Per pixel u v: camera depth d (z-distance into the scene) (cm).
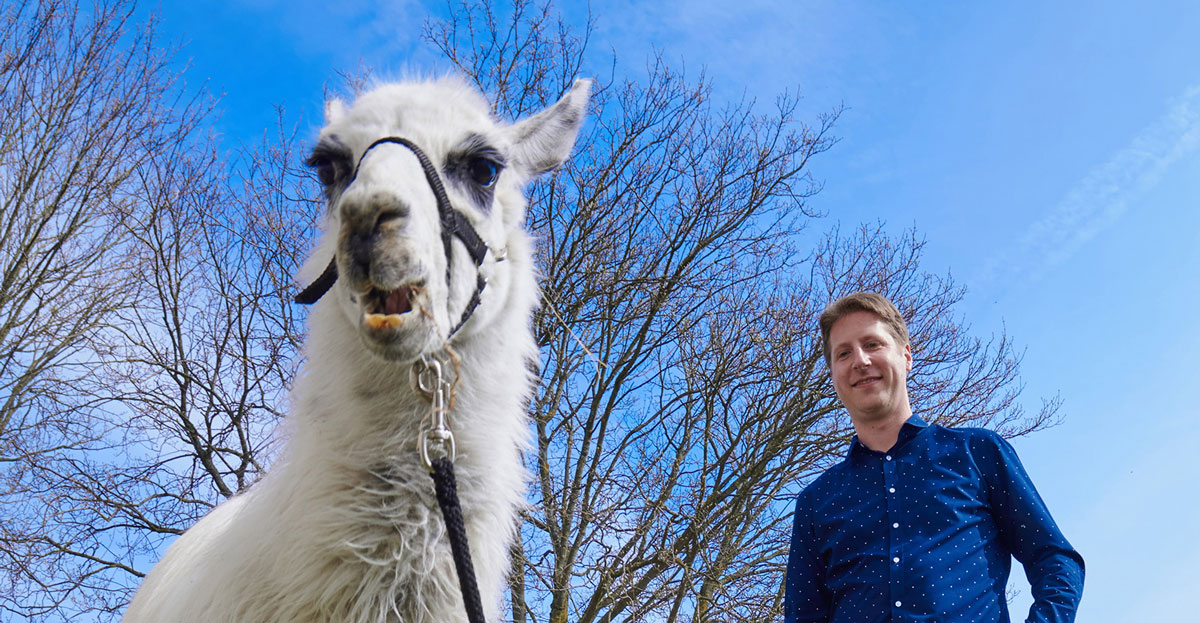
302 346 283
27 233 1192
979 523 296
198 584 262
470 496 257
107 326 1206
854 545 308
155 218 1227
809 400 1208
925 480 301
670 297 1278
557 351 1214
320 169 291
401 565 240
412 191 235
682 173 1321
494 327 276
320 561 236
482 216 274
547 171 351
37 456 1168
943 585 283
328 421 251
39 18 1212
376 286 225
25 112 1200
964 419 1289
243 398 1205
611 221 1262
